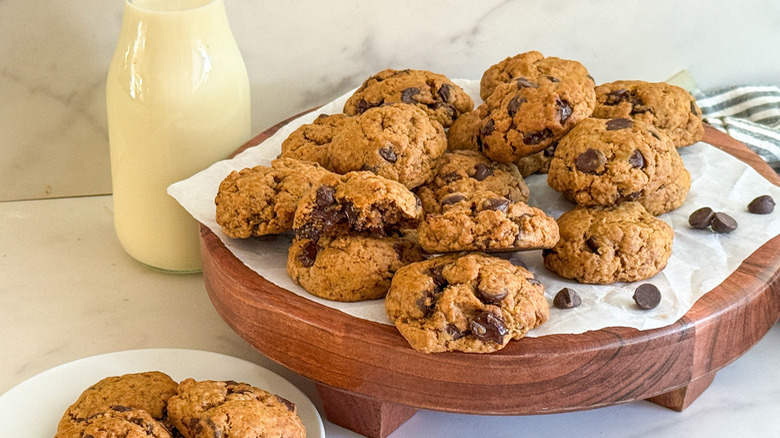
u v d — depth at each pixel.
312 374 0.70
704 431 0.72
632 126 0.75
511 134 0.75
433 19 0.90
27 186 0.90
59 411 0.70
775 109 0.93
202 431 0.65
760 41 0.95
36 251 0.85
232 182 0.75
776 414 0.73
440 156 0.76
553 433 0.72
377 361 0.68
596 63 0.94
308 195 0.70
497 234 0.68
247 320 0.71
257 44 0.89
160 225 0.81
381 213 0.69
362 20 0.89
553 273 0.73
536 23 0.91
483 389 0.67
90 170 0.91
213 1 0.79
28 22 0.85
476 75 0.93
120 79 0.78
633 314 0.69
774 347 0.77
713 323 0.69
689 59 0.95
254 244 0.75
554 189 0.78
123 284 0.82
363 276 0.70
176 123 0.79
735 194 0.79
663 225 0.73
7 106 0.87
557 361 0.66
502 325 0.66
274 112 0.91
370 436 0.72
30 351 0.76
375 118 0.75
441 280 0.68
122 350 0.77
